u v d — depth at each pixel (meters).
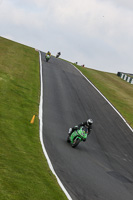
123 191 13.02
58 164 14.03
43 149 15.48
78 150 17.31
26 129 17.91
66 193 10.98
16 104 22.62
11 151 13.35
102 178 13.88
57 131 19.89
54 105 26.59
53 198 10.07
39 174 11.79
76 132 17.39
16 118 19.23
